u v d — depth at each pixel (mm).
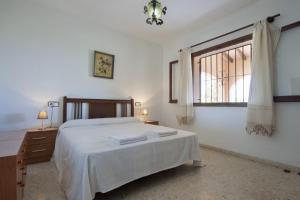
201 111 3713
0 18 2672
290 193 1788
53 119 3117
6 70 2707
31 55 2916
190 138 2385
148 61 4555
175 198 1700
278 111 2529
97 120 3213
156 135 2207
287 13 2469
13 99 2760
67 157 1877
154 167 1961
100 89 3713
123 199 1678
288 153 2428
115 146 1764
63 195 1754
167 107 4660
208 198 1702
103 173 1566
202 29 3736
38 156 2652
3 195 1132
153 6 1868
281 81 2516
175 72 4457
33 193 1782
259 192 1809
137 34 4160
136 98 4312
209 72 3795
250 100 2719
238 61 3277
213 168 2461
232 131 3127
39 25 2992
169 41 4598
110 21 3533
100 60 3680
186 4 2869
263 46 2605
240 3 2846
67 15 3283
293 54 2408
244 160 2812
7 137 1869
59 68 3191
